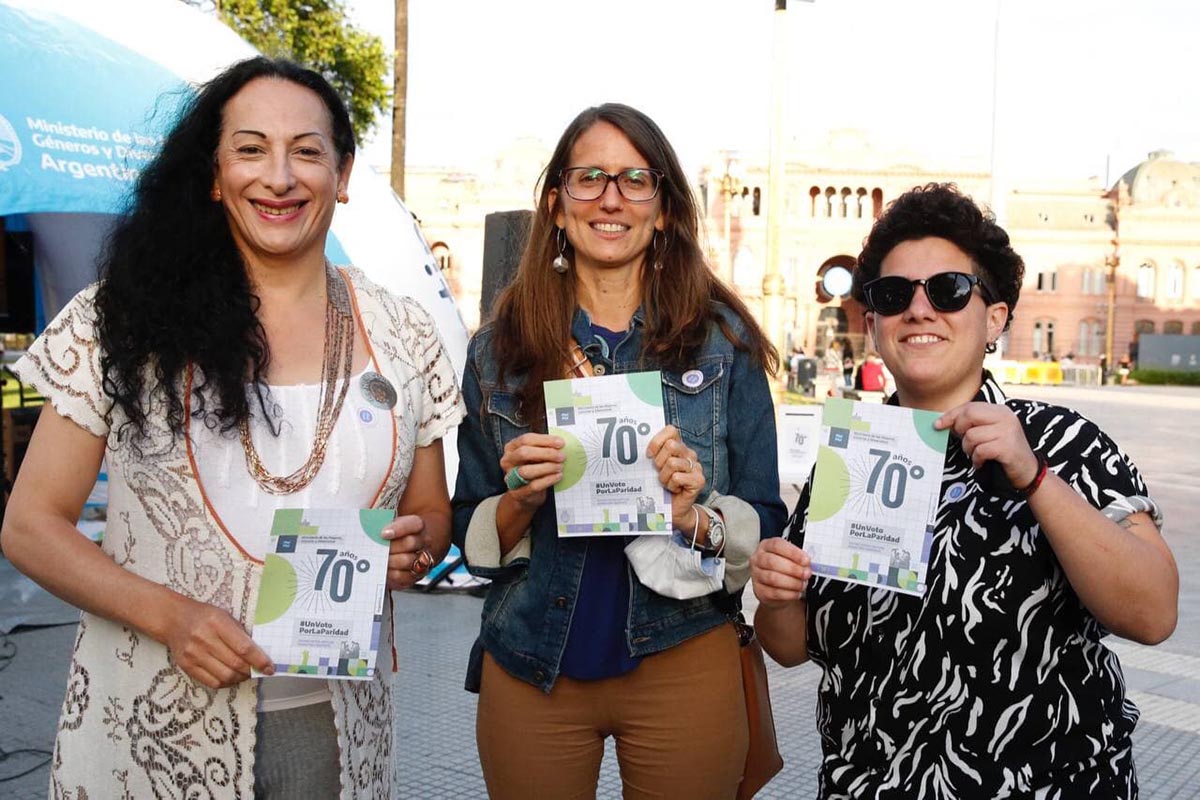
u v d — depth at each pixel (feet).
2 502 25.03
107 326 5.79
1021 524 5.76
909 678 5.90
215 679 5.49
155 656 5.85
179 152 6.12
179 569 5.85
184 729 5.85
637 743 7.22
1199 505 37.22
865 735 6.11
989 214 6.41
